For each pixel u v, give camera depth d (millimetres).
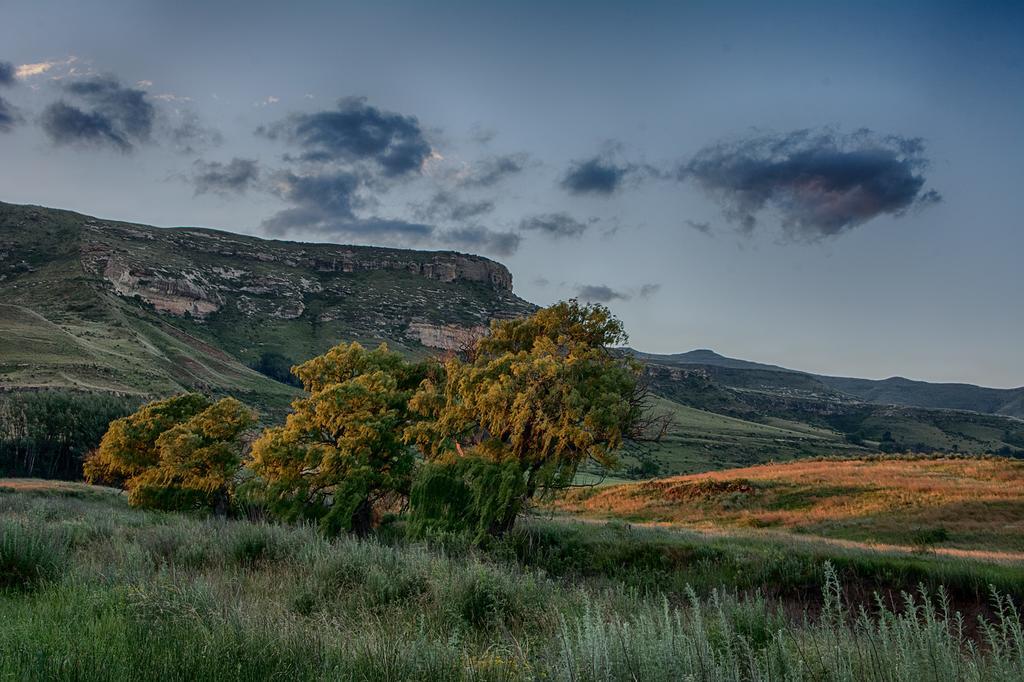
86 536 10641
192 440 33625
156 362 164250
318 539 10500
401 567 8203
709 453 161500
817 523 34906
